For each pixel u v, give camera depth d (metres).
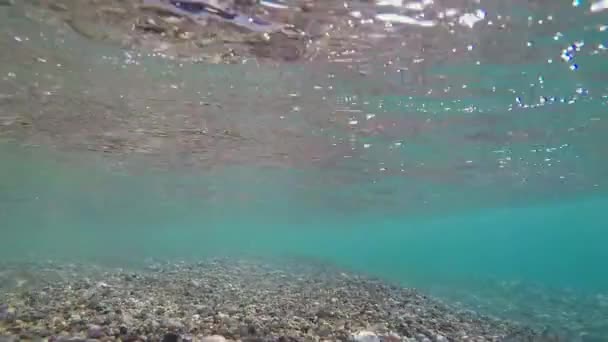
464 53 8.03
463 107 11.43
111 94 10.52
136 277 13.12
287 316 7.93
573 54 8.05
